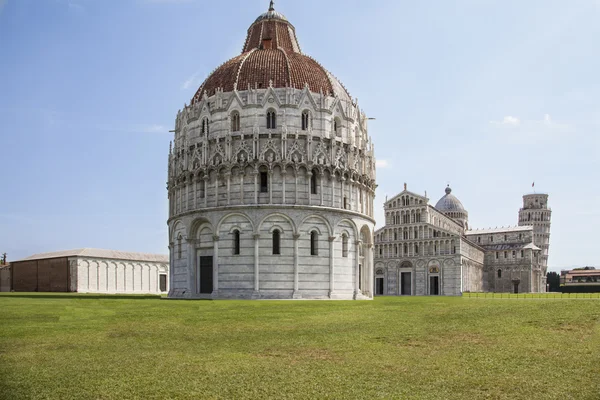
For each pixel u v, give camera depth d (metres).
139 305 56.81
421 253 181.12
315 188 85.00
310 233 83.19
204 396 19.22
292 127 85.25
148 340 30.64
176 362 24.55
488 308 45.28
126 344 29.33
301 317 42.00
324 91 91.56
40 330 34.31
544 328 33.03
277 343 29.48
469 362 24.31
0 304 57.22
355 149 91.69
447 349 27.39
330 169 85.38
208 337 31.72
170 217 93.44
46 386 20.42
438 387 20.28
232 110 86.56
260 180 83.69
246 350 27.53
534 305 46.66
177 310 49.03
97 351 27.23
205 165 85.69
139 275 163.12
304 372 22.58
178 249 89.94
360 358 25.31
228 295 81.12
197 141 89.06
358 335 31.95
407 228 185.25
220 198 84.19
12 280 161.25
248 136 84.62
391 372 22.55
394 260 185.75
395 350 27.28
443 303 57.78
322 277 83.06
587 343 28.30
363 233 94.94
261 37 104.56
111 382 21.00
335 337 31.31
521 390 19.80
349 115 91.38
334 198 85.62
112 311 47.81
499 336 30.77
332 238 84.06
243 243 81.75
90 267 147.00
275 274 81.00
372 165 97.69
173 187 93.81
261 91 86.75
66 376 21.92
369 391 19.75
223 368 23.31
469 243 190.00
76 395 19.31
